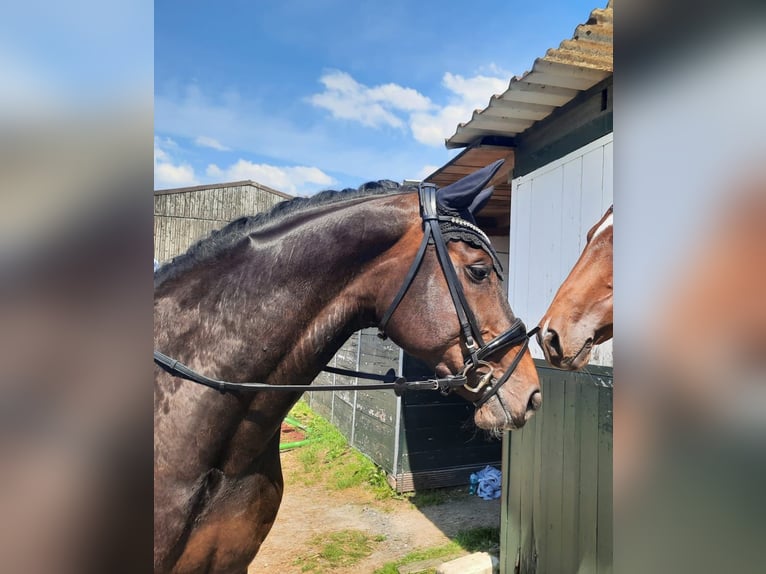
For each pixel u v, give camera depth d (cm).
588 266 216
